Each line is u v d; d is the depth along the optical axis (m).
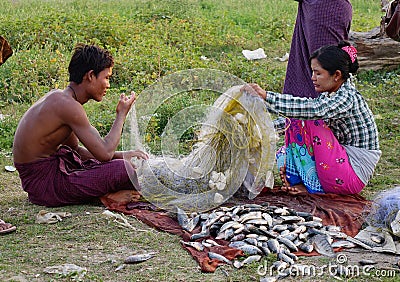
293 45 7.18
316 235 5.51
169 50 12.97
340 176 6.53
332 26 6.88
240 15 17.94
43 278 4.76
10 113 9.69
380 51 12.35
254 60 13.83
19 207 6.36
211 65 12.09
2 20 14.32
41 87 10.35
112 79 11.60
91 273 4.85
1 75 10.91
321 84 6.45
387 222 5.63
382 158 8.13
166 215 6.04
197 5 19.17
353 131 6.67
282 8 19.61
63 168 6.35
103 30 14.02
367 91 11.15
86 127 6.18
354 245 5.44
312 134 6.57
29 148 6.27
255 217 5.70
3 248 5.30
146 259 5.10
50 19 14.40
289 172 6.85
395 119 9.66
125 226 5.77
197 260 5.08
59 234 5.62
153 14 16.53
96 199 6.43
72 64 6.20
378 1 21.17
